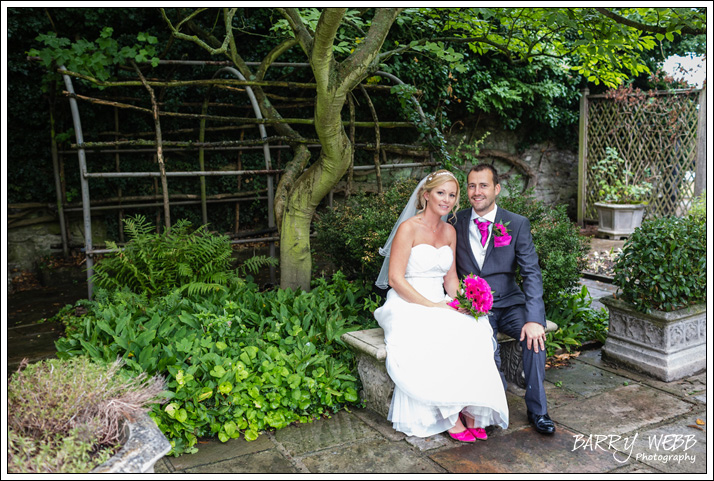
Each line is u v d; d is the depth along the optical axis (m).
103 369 2.12
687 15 4.08
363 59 3.85
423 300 2.97
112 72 6.40
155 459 1.75
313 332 3.53
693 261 3.48
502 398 2.75
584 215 10.05
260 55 7.32
